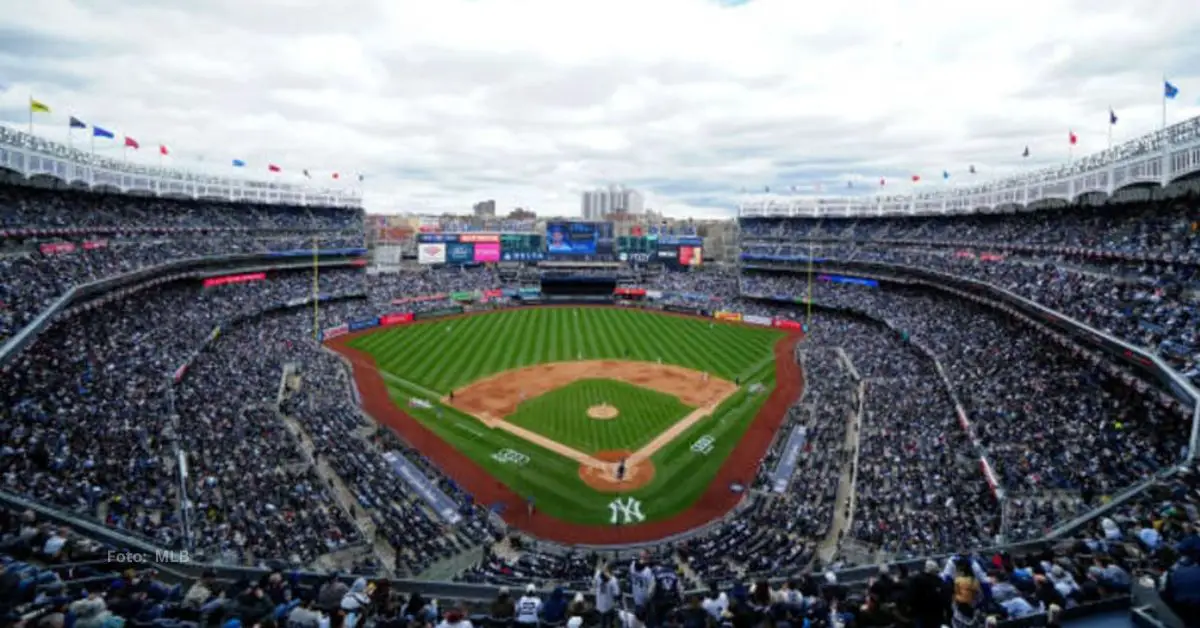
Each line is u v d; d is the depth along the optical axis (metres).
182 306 70.06
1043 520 27.53
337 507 33.50
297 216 107.06
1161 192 51.94
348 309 90.25
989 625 10.77
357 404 54.66
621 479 41.25
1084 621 11.20
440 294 103.06
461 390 59.78
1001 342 56.50
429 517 34.38
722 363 71.94
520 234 119.31
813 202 115.62
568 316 100.00
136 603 13.20
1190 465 25.31
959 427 42.44
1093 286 49.47
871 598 11.83
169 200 84.38
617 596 15.41
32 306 43.22
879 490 35.53
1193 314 38.00
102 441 33.75
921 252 87.00
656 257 123.12
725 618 12.45
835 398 53.69
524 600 13.96
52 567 16.20
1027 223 70.50
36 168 54.25
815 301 93.69
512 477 41.25
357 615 14.02
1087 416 38.22
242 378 53.50
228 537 27.92
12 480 26.62
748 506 37.28
